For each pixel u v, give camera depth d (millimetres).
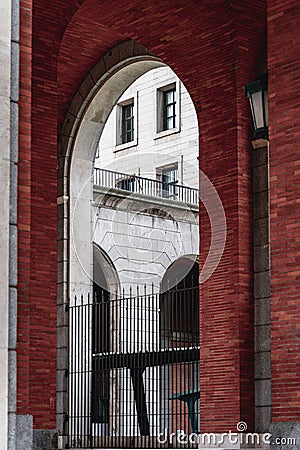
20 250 11109
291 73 17156
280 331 16672
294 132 17000
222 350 20172
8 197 10125
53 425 21312
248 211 20562
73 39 24422
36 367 21500
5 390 9789
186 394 22844
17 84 10477
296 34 17156
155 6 21250
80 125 26031
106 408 25312
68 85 25797
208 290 20719
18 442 11109
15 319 10125
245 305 20141
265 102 18625
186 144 42656
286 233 16891
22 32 11148
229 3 20203
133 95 44906
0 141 10109
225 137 20844
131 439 25594
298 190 16812
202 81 21359
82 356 25312
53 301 22125
